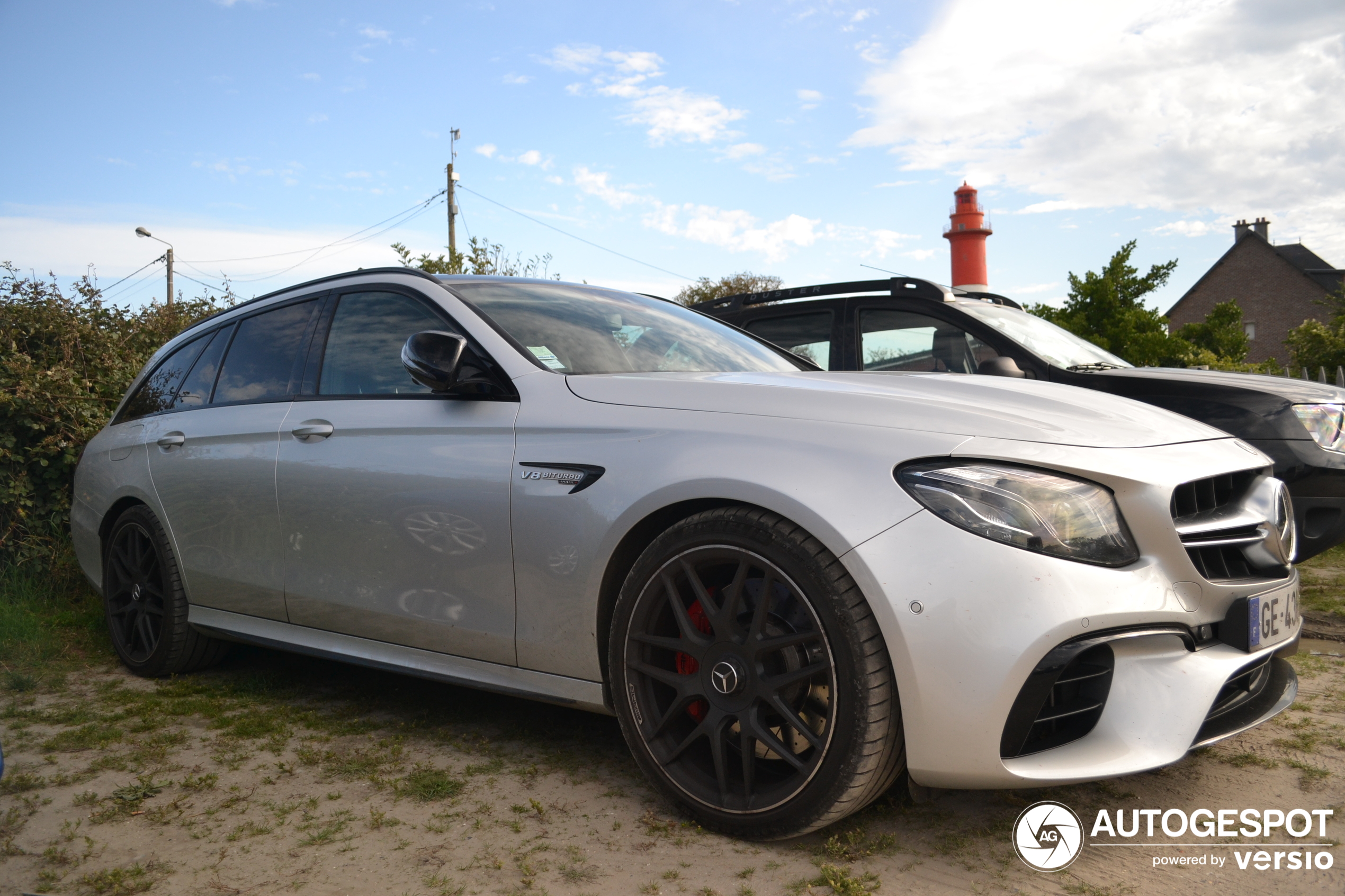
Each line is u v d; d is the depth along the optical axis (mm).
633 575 2330
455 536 2658
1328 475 4090
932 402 2225
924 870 2025
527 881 1988
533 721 3068
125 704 3359
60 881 2020
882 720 1979
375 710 3240
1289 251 56188
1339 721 2836
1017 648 1875
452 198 25906
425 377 2604
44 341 5770
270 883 1994
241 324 3748
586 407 2527
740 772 2227
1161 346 21672
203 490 3463
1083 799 2379
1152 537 2047
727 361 3270
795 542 2064
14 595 4801
